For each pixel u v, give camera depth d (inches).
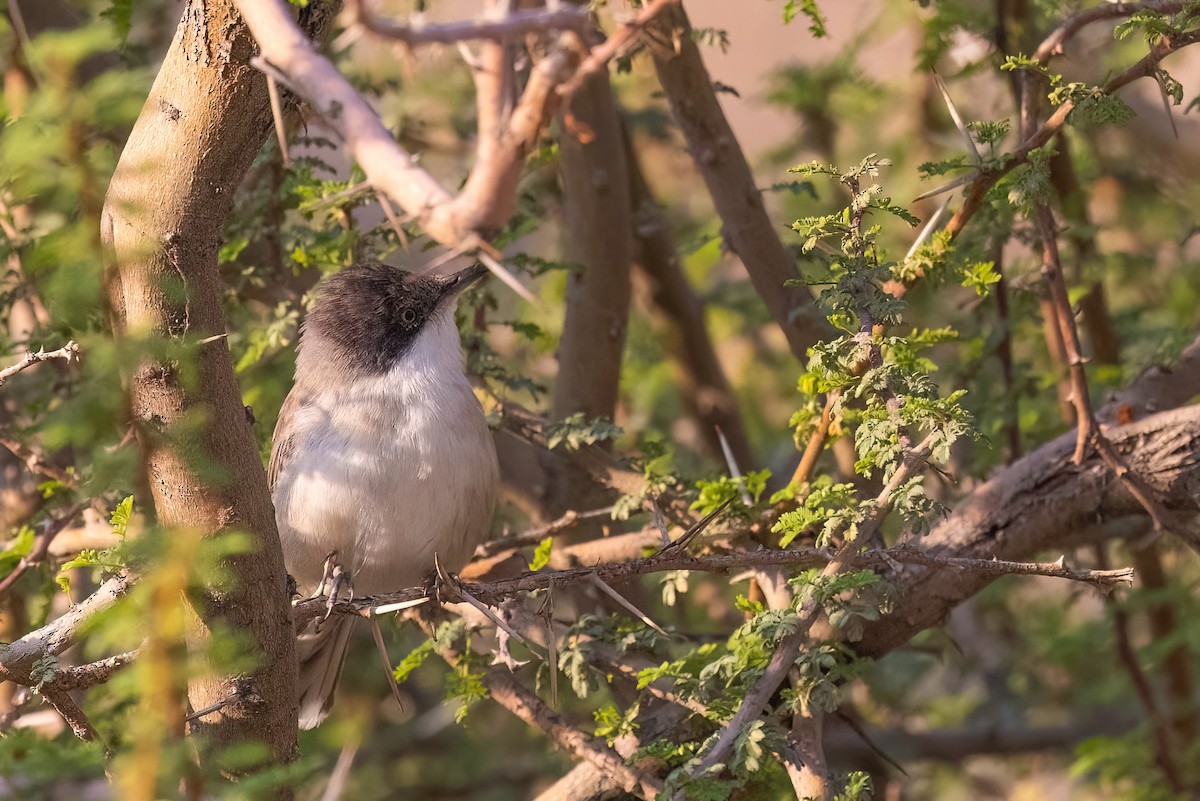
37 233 347.6
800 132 522.6
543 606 274.4
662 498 367.9
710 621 464.4
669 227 509.7
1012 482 324.8
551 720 319.9
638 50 352.2
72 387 346.3
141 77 195.8
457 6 365.1
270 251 418.0
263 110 208.7
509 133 161.8
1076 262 408.8
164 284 203.8
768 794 309.9
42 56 160.9
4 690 361.4
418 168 160.7
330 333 364.8
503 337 572.1
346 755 229.9
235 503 218.7
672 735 315.6
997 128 289.1
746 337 587.5
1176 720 412.5
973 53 460.4
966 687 543.5
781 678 262.1
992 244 392.2
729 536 327.3
